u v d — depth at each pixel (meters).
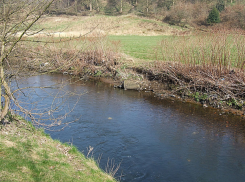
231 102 15.66
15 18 7.79
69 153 8.61
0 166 5.81
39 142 8.45
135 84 20.44
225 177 8.52
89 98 17.55
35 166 6.41
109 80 23.09
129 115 14.38
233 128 12.71
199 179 8.35
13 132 8.31
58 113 13.95
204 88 17.50
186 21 61.09
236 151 10.34
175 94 18.48
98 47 25.41
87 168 7.73
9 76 8.00
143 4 82.81
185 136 11.69
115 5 83.94
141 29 56.62
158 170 8.79
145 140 11.16
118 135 11.57
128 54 28.55
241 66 16.12
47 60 8.42
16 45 8.01
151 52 29.66
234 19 46.75
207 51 18.81
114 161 9.23
